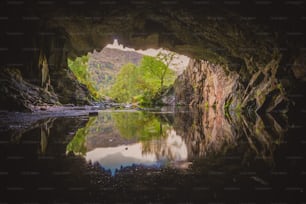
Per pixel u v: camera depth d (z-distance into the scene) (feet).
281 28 41.98
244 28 45.09
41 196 10.87
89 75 208.74
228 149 20.59
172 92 166.71
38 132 28.96
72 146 21.58
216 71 112.57
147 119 51.67
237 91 86.38
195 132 32.04
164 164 16.01
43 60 70.44
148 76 183.21
